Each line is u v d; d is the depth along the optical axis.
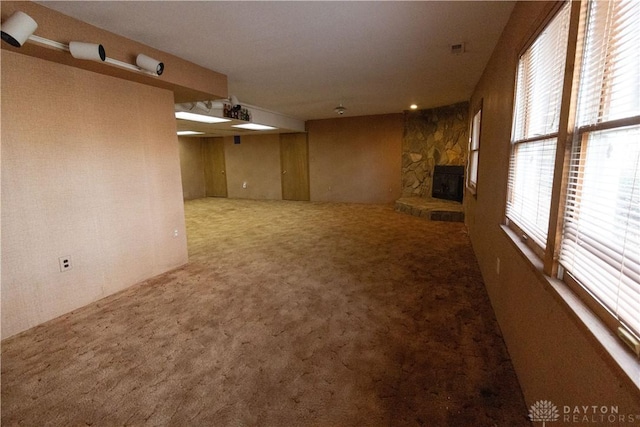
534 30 1.68
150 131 3.40
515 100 2.15
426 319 2.46
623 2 0.94
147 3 2.14
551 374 1.29
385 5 2.22
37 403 1.70
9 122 2.30
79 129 2.74
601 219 1.02
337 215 6.93
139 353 2.12
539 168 1.63
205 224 6.33
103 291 2.99
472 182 4.84
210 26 2.52
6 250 2.32
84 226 2.82
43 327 2.47
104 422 1.58
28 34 1.96
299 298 2.90
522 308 1.73
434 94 5.38
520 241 1.88
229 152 10.20
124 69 2.76
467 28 2.61
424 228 5.46
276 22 2.47
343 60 3.44
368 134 8.23
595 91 1.10
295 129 8.33
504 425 1.50
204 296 2.99
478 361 1.95
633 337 0.83
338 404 1.65
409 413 1.58
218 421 1.57
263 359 2.04
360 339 2.22
